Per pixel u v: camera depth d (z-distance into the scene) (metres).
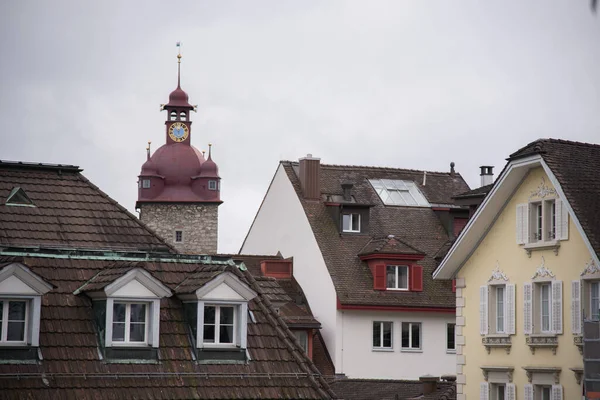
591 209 50.75
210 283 39.72
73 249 40.75
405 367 78.75
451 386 58.78
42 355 37.12
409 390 60.31
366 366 77.94
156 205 146.25
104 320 38.28
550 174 51.91
